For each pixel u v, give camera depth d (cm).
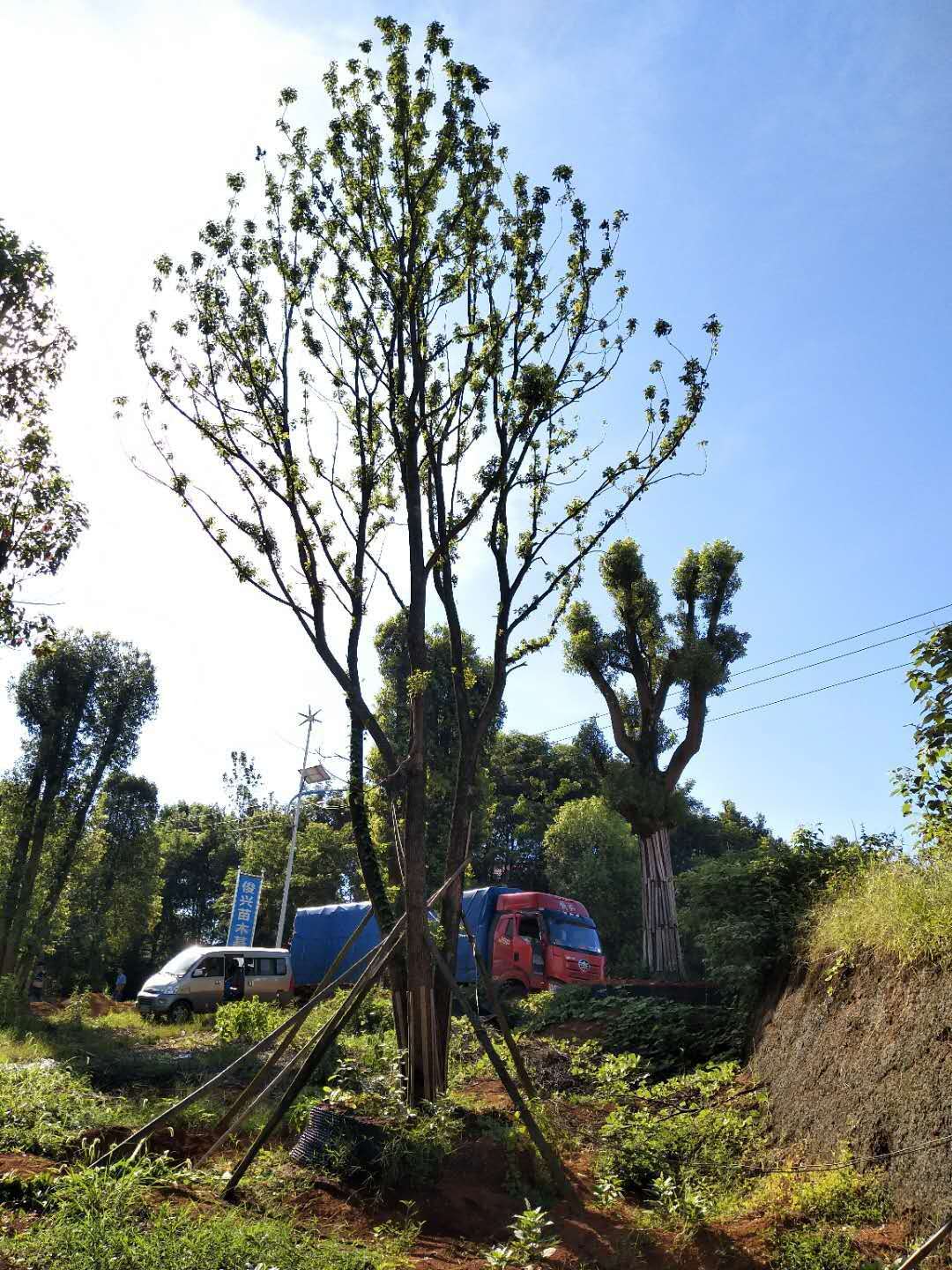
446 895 882
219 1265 450
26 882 2397
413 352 936
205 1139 781
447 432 964
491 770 4575
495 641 955
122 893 2850
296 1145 731
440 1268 533
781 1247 576
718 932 1119
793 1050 898
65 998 3347
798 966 998
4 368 1180
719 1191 720
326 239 988
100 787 2550
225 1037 1493
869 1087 699
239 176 995
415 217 955
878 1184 632
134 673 2634
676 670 2145
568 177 966
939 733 751
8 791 2491
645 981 1805
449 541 960
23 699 2520
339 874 4553
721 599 2295
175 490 922
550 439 1002
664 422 957
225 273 986
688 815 2159
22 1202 517
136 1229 459
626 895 3700
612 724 2269
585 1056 1237
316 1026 1476
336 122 968
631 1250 588
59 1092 828
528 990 2188
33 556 1195
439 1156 671
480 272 976
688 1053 1221
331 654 915
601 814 3809
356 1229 593
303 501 935
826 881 1100
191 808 6594
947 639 751
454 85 955
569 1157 791
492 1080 1113
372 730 898
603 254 973
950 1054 609
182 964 2428
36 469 1202
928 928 690
